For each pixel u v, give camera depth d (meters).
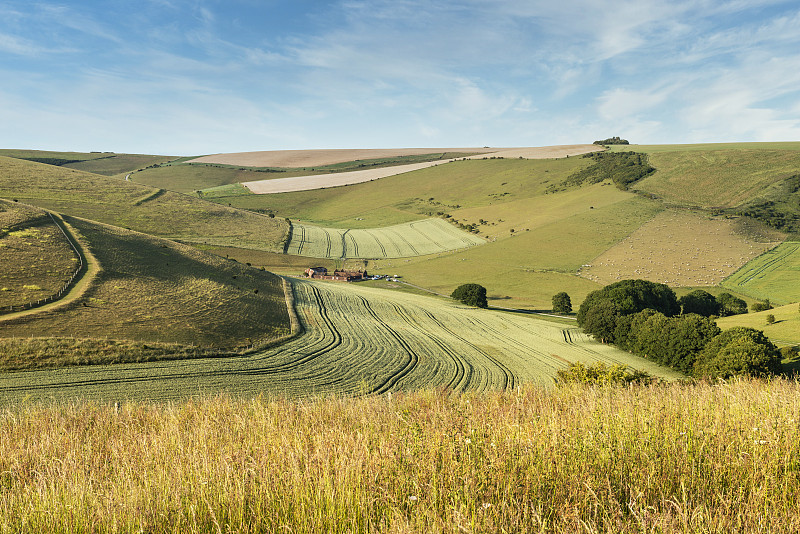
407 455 6.22
